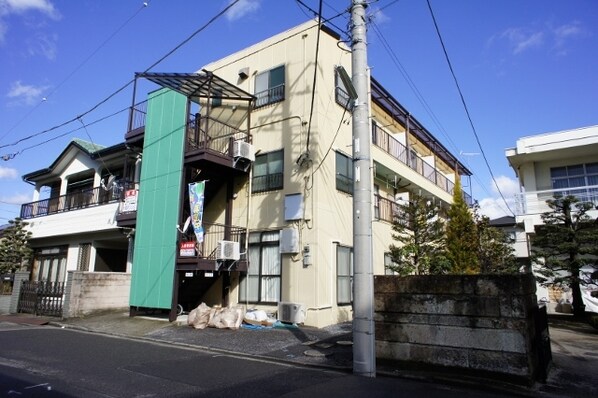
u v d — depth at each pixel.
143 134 13.95
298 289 11.08
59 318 12.86
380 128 15.73
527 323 5.60
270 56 13.32
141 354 7.63
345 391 5.21
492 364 5.70
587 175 16.47
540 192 16.05
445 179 22.52
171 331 10.05
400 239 12.66
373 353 6.18
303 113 12.05
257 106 13.24
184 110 12.68
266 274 11.88
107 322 11.80
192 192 11.62
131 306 12.37
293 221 11.57
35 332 10.58
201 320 10.29
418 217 12.48
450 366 5.98
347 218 12.66
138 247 12.70
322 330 10.12
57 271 18.91
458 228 13.38
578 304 12.80
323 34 12.48
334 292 11.52
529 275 6.21
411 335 6.37
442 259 12.12
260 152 12.80
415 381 5.85
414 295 6.44
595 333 10.01
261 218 12.29
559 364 6.76
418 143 21.33
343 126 13.02
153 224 12.46
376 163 14.66
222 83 12.59
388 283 6.70
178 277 11.60
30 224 19.53
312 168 11.49
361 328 6.23
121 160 17.06
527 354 5.50
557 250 12.78
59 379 5.73
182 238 11.80
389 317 6.60
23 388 5.25
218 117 14.34
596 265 12.57
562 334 9.83
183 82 12.14
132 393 5.08
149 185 12.98
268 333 9.59
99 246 17.64
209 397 4.93
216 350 8.10
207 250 13.03
